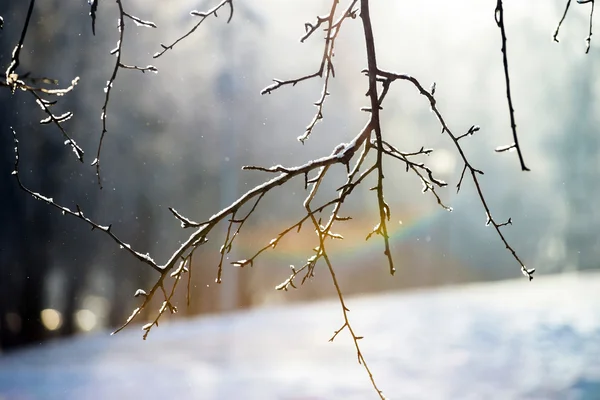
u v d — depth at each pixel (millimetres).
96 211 22594
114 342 19625
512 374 14031
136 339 20109
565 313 22047
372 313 23984
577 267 45000
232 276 26078
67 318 24312
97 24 18938
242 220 2826
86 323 26094
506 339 17875
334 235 2941
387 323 21422
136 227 24719
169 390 13188
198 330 21375
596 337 17625
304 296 33406
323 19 3150
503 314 22328
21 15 17719
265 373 14617
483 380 13648
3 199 21234
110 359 16734
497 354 16094
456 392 12750
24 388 13648
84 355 17484
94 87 20844
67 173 21453
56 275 23406
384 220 2855
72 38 18891
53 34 18516
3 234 21484
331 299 32406
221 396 12609
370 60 3037
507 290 30641
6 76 2814
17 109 18859
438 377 13945
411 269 37344
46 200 2828
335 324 21625
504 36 2689
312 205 29875
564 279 36844
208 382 13805
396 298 29062
